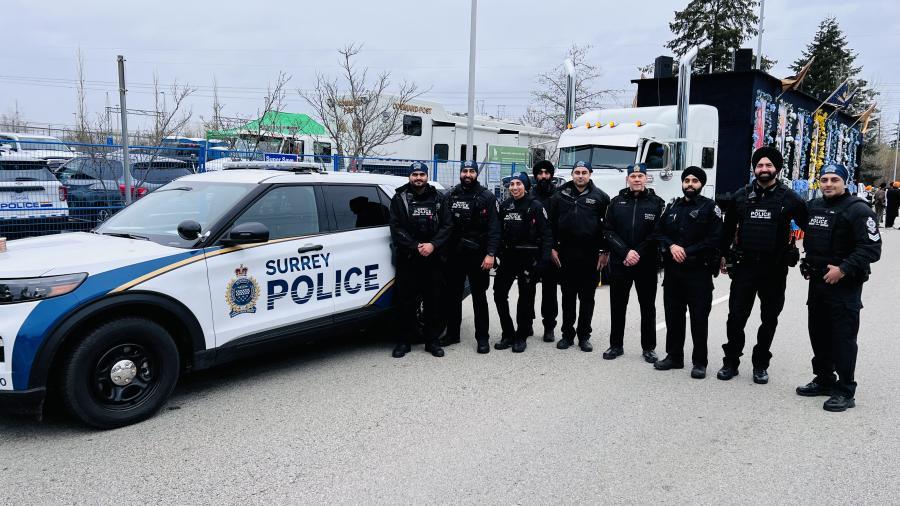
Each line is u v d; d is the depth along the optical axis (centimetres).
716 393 516
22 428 424
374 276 581
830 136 1925
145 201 542
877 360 612
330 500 336
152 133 2069
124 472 365
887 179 6894
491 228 599
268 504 332
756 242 520
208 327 460
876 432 438
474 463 381
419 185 573
